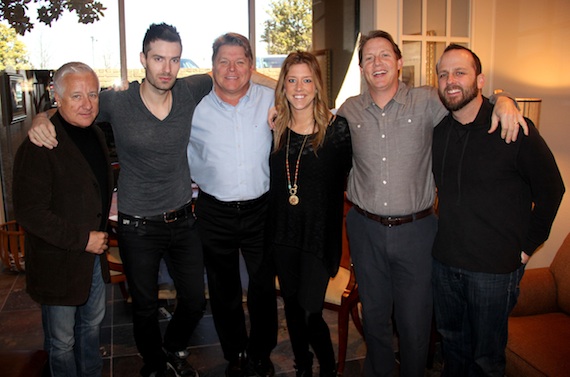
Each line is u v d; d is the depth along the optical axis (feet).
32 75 14.57
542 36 9.10
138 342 6.93
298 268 6.54
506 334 5.90
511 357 6.53
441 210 5.89
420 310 6.27
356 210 6.54
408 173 5.97
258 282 7.09
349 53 14.16
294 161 6.25
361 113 6.19
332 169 6.25
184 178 6.75
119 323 9.81
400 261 6.18
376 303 6.54
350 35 14.02
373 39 5.94
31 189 5.44
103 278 6.49
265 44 15.34
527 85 9.56
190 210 6.91
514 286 5.69
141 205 6.46
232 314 7.32
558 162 8.95
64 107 5.58
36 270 5.78
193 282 7.04
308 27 15.21
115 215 9.29
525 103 8.68
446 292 6.15
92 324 6.49
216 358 8.33
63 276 5.78
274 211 6.46
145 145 6.18
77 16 14.38
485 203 5.50
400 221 6.07
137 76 15.03
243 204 6.81
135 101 6.15
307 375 7.02
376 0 10.41
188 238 6.88
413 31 10.59
